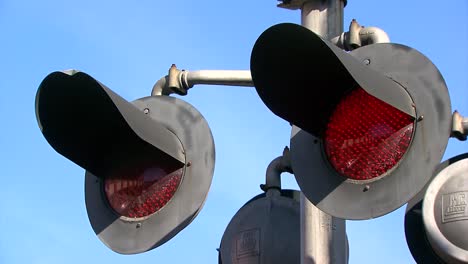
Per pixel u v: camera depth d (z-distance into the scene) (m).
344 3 5.87
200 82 5.94
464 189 5.12
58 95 5.20
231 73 5.89
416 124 4.77
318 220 5.47
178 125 5.54
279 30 4.60
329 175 4.93
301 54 4.73
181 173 5.45
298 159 5.05
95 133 5.39
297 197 6.62
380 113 4.85
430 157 4.69
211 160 5.42
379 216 4.75
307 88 4.88
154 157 5.47
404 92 4.83
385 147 4.81
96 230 5.56
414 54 4.88
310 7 5.84
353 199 4.84
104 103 5.22
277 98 4.88
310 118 4.96
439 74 4.78
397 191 4.73
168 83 6.00
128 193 5.52
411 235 5.43
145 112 5.62
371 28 5.50
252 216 6.46
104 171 5.58
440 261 5.33
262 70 4.80
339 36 5.57
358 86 4.89
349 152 4.90
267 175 6.55
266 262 6.30
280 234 6.34
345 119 4.93
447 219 5.11
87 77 5.02
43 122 5.30
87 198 5.64
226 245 6.55
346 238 5.54
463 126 5.43
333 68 4.80
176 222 5.38
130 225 5.48
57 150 5.42
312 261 5.42
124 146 5.49
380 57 4.95
